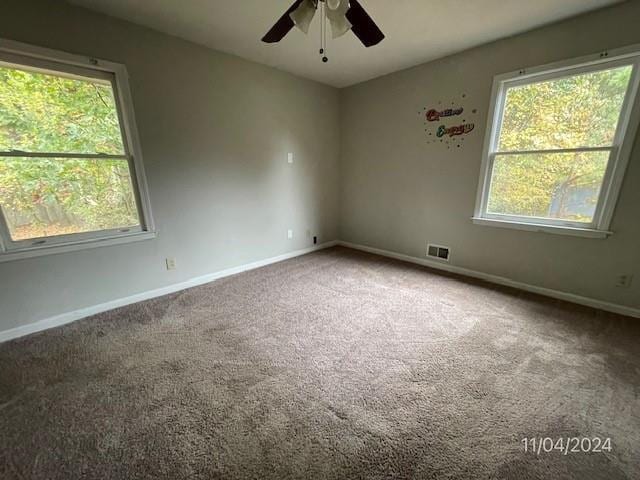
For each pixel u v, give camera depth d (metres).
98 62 2.22
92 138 2.33
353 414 1.44
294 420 1.41
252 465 1.19
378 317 2.41
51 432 1.36
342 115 4.34
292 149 3.82
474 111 2.99
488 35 2.60
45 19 1.99
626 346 1.97
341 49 2.89
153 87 2.53
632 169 2.22
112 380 1.70
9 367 1.81
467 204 3.24
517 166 2.82
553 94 2.52
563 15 2.26
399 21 2.34
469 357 1.88
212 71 2.89
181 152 2.80
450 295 2.82
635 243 2.29
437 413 1.45
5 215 2.05
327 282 3.18
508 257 3.01
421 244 3.77
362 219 4.44
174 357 1.90
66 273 2.31
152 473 1.16
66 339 2.11
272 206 3.75
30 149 2.09
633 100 2.14
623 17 2.10
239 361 1.86
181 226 2.92
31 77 2.04
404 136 3.66
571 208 2.58
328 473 1.16
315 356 1.91
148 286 2.79
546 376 1.70
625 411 1.44
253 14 2.22
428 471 1.16
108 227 2.51
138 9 2.15
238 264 3.50
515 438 1.31
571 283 2.65
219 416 1.44
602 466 1.18
